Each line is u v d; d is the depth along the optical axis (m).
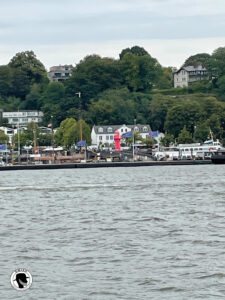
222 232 171.00
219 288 125.81
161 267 138.62
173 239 163.75
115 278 132.25
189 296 122.50
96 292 124.94
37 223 194.62
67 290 125.94
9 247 158.00
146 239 164.75
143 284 128.75
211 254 147.50
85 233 175.12
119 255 148.50
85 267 139.62
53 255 149.38
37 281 130.62
